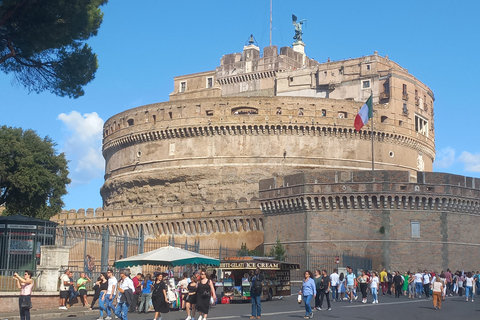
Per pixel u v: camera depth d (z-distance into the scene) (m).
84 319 33.78
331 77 111.25
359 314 36.03
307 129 100.19
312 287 33.47
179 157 104.12
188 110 103.81
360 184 66.44
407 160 106.94
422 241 66.00
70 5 39.56
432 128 116.38
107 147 117.75
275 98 101.12
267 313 36.56
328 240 67.25
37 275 39.44
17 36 39.88
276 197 71.69
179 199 102.94
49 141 79.88
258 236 82.69
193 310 32.28
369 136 102.12
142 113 109.25
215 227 87.31
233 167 100.19
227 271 46.41
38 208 76.88
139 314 37.53
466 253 68.50
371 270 64.88
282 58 119.44
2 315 34.00
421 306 42.34
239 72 122.75
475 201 69.44
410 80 108.50
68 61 43.34
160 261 39.41
